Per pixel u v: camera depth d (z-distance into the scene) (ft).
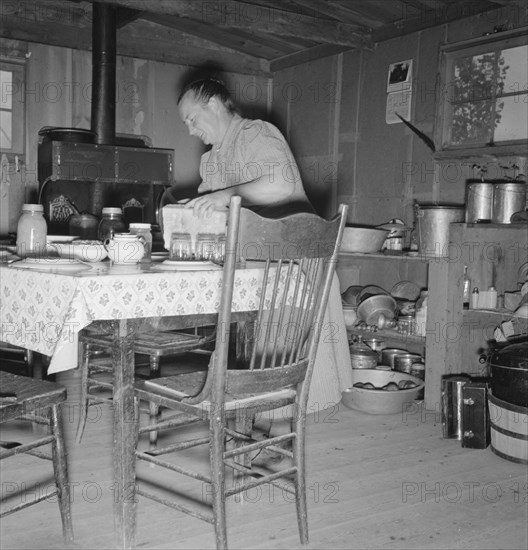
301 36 15.99
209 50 19.53
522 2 13.09
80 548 6.44
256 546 6.64
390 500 7.89
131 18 16.24
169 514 7.26
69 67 17.90
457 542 6.85
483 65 14.08
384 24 16.37
